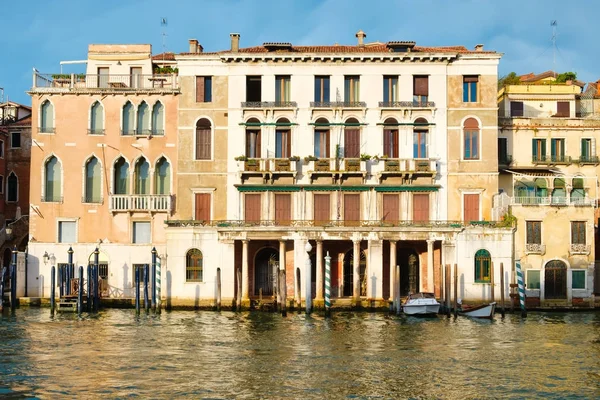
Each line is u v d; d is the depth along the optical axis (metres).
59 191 48.25
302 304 44.78
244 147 47.09
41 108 48.53
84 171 48.19
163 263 47.16
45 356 30.66
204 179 47.16
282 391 25.39
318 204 46.72
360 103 46.88
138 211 47.50
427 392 25.38
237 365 29.08
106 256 47.75
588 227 46.16
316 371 28.12
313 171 46.22
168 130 48.03
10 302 45.28
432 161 46.44
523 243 45.97
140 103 48.22
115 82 48.34
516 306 45.06
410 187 46.34
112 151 48.19
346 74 47.09
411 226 44.75
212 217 47.00
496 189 46.66
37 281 47.75
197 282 44.94
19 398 24.52
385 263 46.62
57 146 48.28
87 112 48.34
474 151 46.97
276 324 38.84
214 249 45.09
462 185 46.75
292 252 46.38
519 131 49.94
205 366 28.91
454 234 44.75
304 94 47.16
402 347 32.59
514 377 27.38
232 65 47.41
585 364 29.44
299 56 46.81
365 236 44.66
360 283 46.28
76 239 48.00
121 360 29.94
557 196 49.41
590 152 50.16
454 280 41.69
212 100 47.41
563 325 38.94
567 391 25.61
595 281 50.72
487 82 46.97
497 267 44.81
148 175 48.22
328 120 47.06
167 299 45.00
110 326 38.22
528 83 52.53
